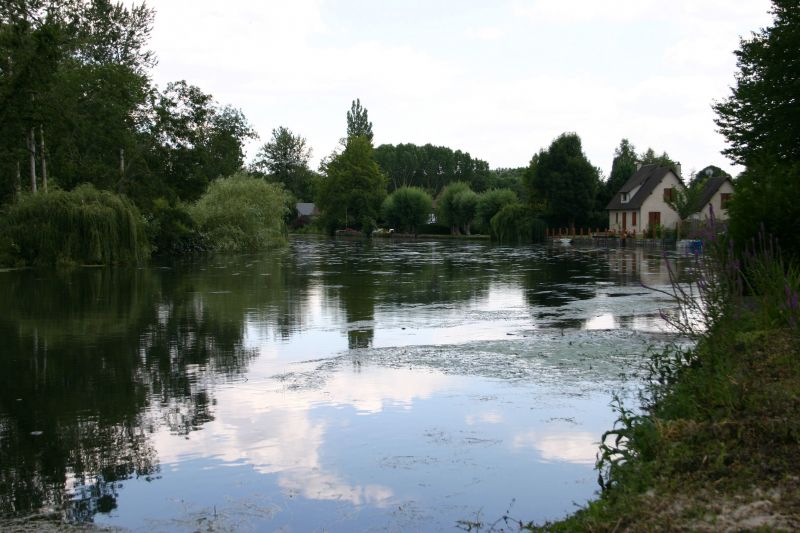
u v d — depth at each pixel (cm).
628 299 1806
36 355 1109
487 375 925
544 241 7200
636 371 927
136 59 5616
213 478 583
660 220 6719
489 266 3294
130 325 1422
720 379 597
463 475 580
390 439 673
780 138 2569
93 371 991
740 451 467
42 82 3712
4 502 539
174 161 4997
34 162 4056
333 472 592
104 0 5325
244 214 5103
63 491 560
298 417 751
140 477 586
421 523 492
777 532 350
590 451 631
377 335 1273
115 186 4588
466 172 16638
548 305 1695
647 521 388
